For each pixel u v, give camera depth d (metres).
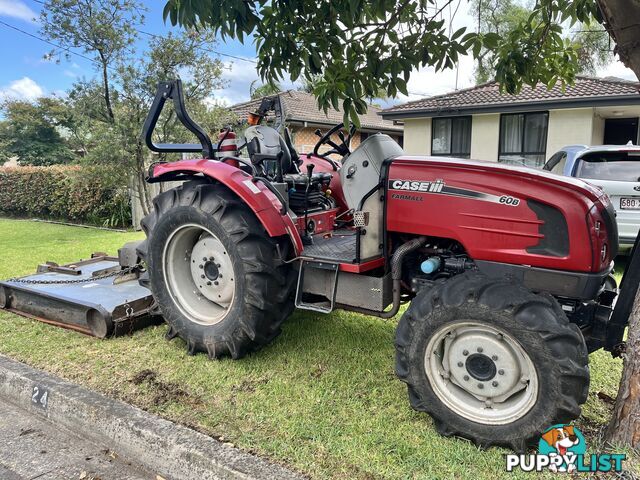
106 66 8.80
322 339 3.71
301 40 3.06
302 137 16.33
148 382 3.04
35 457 2.55
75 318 3.92
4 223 11.80
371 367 3.25
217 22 2.80
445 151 13.63
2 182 13.28
